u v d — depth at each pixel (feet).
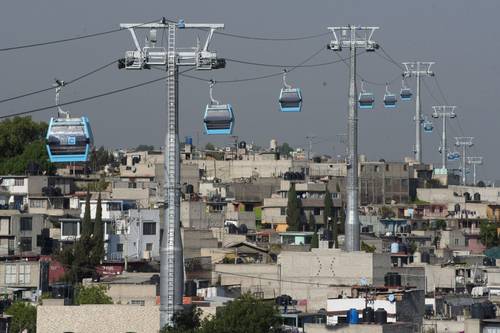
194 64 481.87
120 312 572.92
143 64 481.87
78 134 471.21
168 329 480.23
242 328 522.88
